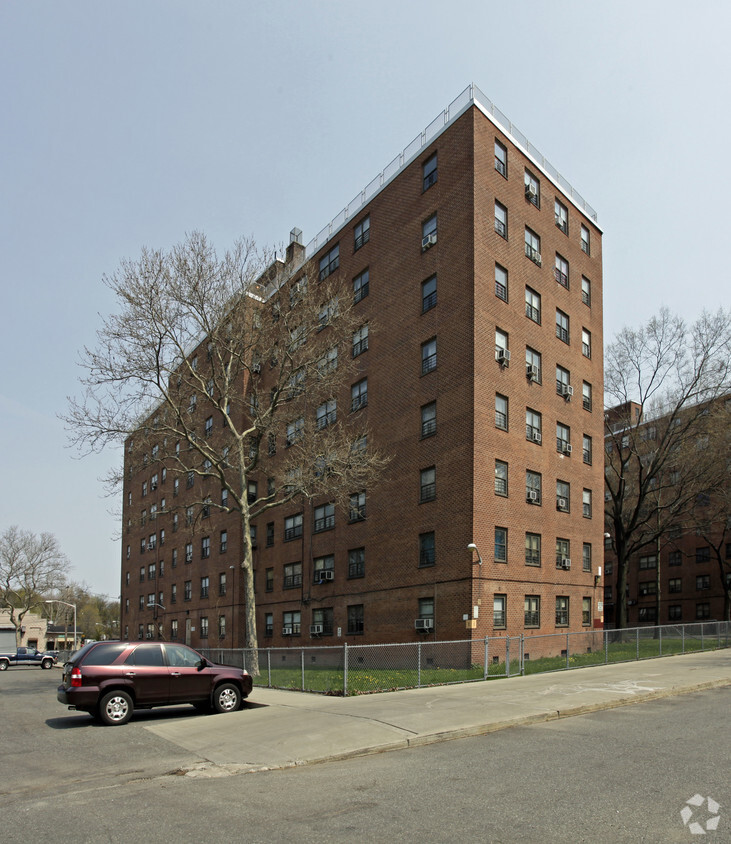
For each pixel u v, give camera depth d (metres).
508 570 27.20
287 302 28.50
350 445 27.88
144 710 17.64
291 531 38.22
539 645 28.11
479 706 14.53
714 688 18.20
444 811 7.47
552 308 32.97
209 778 9.80
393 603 29.31
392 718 13.26
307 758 10.66
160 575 56.72
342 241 37.00
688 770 8.96
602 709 14.95
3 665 56.09
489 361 28.03
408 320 31.12
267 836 6.79
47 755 11.73
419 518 28.58
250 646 24.17
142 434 26.00
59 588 92.62
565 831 6.62
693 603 59.81
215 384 26.81
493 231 29.45
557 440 31.91
